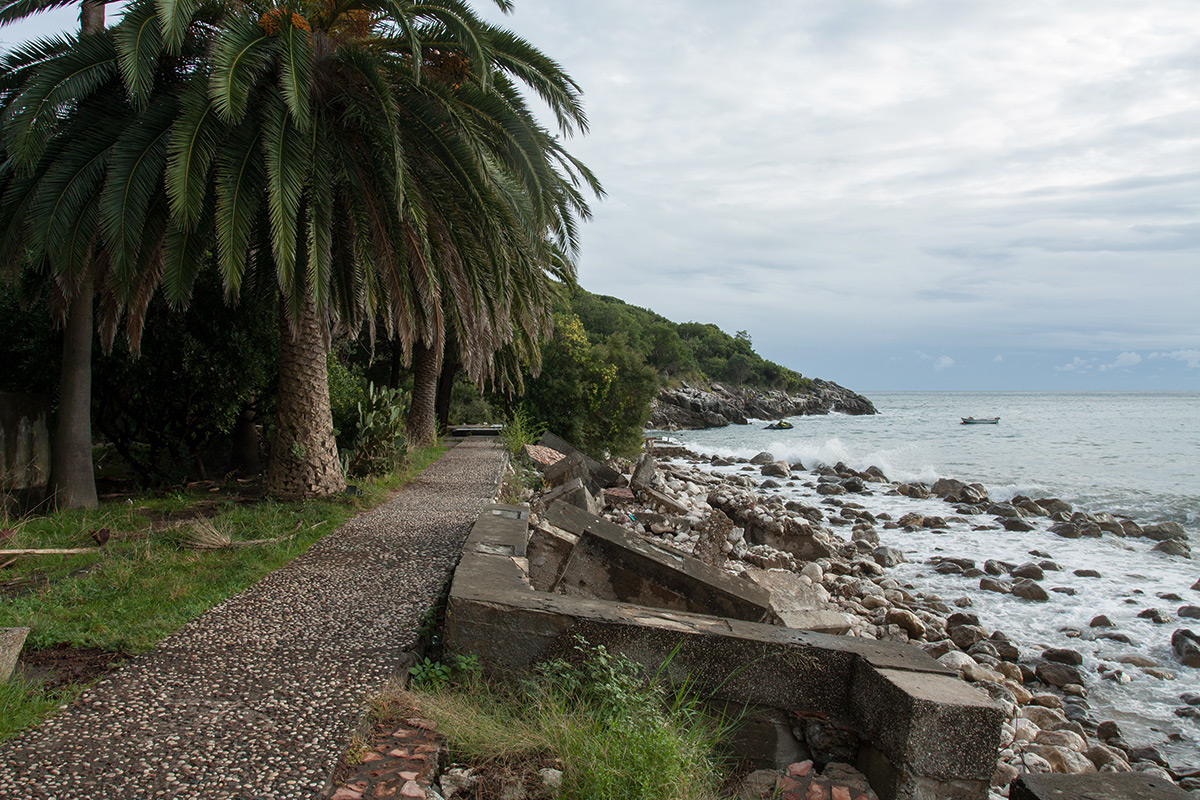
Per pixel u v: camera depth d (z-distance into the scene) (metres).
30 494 10.26
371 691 4.00
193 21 9.06
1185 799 3.21
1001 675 7.96
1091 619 10.52
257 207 8.64
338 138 9.34
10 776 3.05
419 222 8.93
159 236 8.69
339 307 10.59
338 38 9.58
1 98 9.06
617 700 3.94
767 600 6.38
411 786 3.13
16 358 11.52
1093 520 18.52
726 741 4.24
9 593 5.86
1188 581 12.88
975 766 3.55
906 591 11.79
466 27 8.55
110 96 8.88
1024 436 49.88
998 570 13.27
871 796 3.78
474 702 4.18
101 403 11.94
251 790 3.00
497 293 10.17
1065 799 3.19
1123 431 53.44
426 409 20.28
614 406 28.92
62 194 8.19
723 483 25.84
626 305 104.12
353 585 6.13
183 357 11.55
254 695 3.92
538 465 18.20
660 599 6.38
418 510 9.98
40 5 8.80
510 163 10.86
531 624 4.42
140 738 3.41
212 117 8.15
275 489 10.38
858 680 4.13
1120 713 7.60
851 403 113.62
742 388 106.62
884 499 23.47
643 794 3.24
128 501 10.16
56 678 4.11
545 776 3.45
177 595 5.69
